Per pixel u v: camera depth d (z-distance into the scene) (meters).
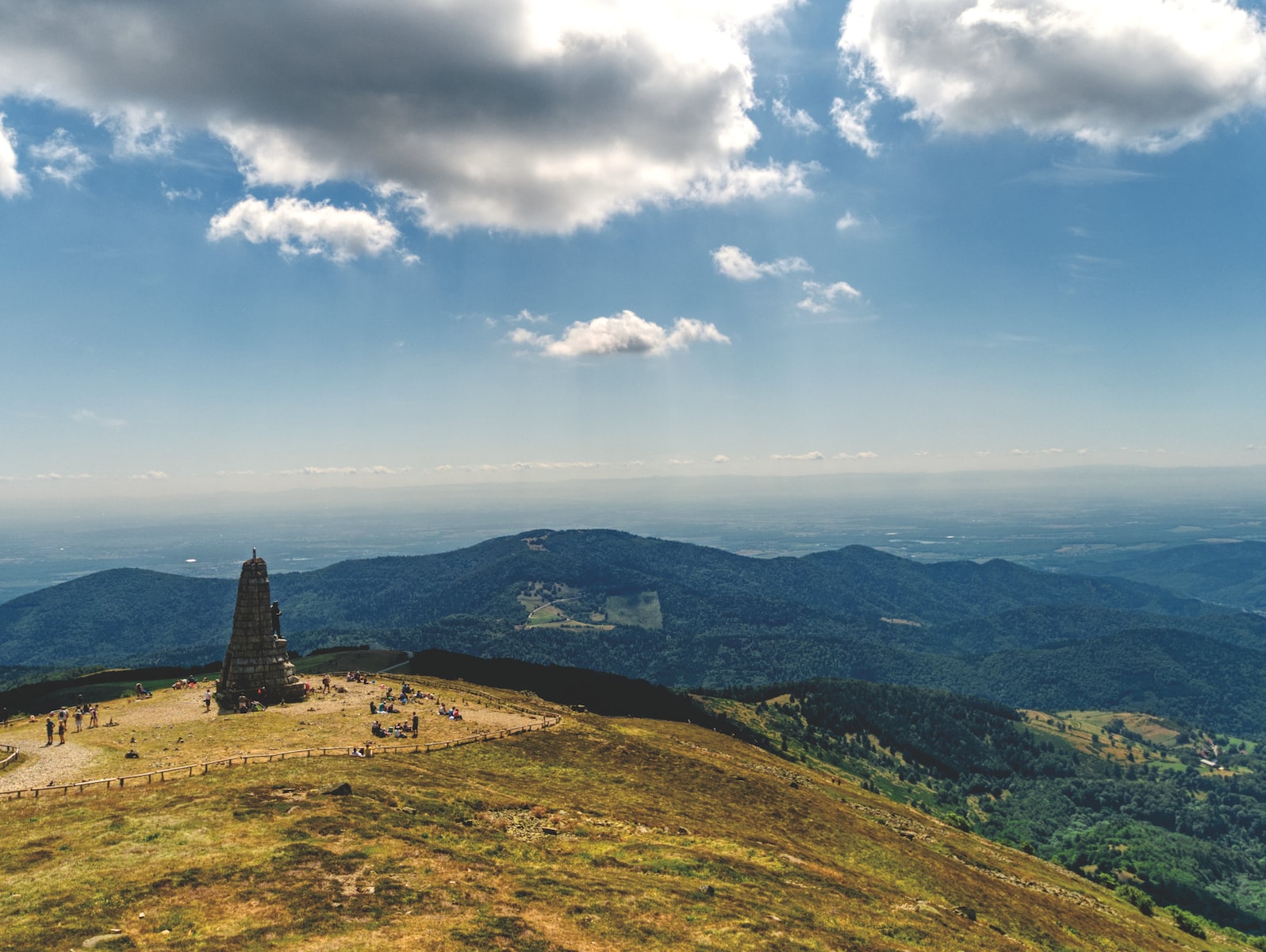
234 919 27.77
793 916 37.28
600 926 31.31
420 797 46.06
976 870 73.06
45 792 43.12
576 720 88.94
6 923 26.25
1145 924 83.00
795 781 96.19
